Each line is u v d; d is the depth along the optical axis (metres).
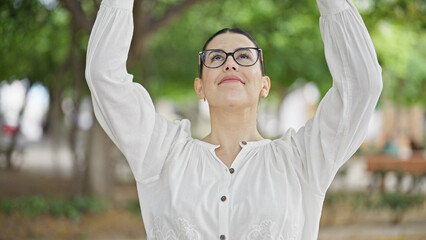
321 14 1.84
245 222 1.79
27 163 15.39
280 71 10.55
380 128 23.11
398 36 11.41
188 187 1.86
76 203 8.11
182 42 11.79
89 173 9.44
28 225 7.16
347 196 9.38
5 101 19.19
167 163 1.94
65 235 7.07
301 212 1.88
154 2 8.30
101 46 1.79
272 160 1.93
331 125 1.81
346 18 1.78
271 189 1.83
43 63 11.43
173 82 14.84
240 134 1.99
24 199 7.84
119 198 9.88
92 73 1.79
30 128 24.41
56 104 12.78
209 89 1.93
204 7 10.79
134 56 7.96
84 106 12.82
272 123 27.00
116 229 7.56
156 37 11.63
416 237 7.65
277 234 1.78
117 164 12.48
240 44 1.95
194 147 1.99
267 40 10.25
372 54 1.78
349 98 1.77
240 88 1.89
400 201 8.45
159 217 1.86
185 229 1.79
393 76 15.44
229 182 1.87
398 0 7.19
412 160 11.08
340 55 1.79
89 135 9.56
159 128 1.96
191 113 30.73
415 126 20.73
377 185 11.45
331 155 1.81
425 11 7.25
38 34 9.70
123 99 1.84
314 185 1.86
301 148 1.92
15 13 7.69
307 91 18.77
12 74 11.95
